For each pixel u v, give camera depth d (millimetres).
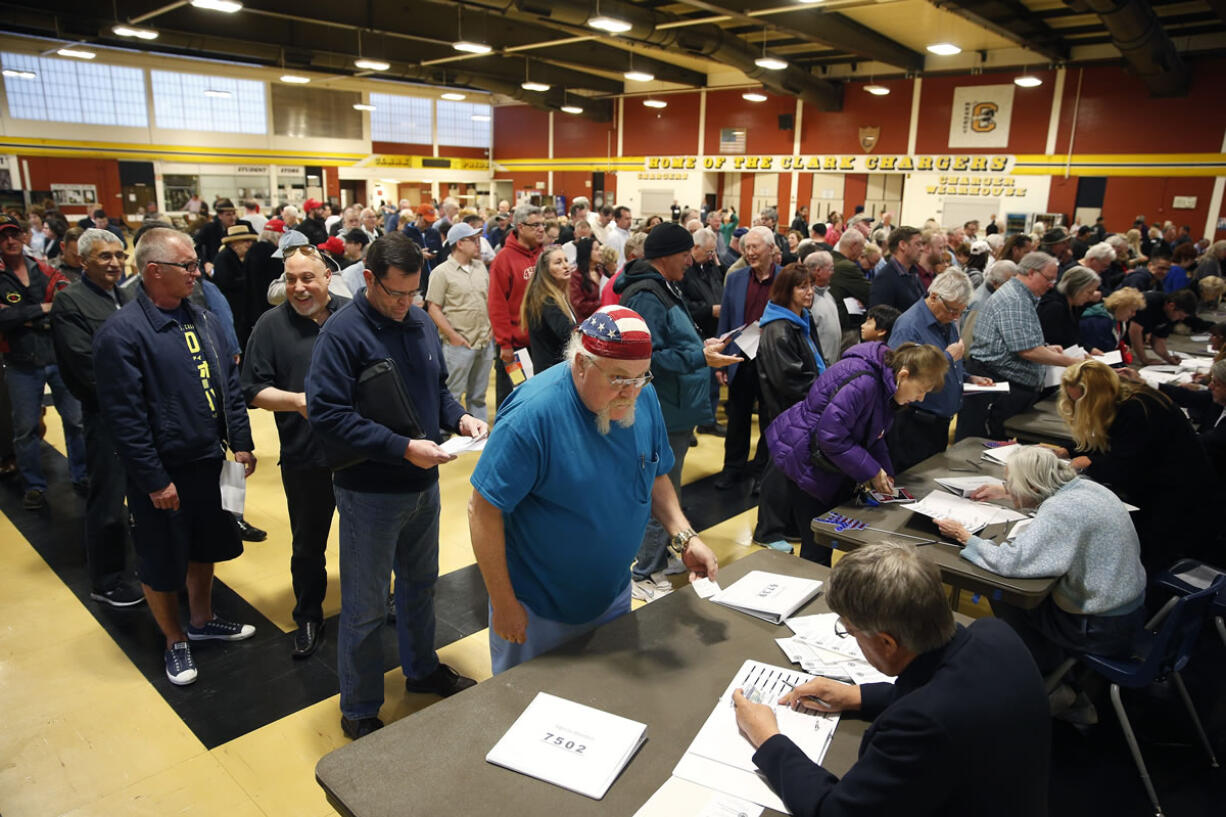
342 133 20703
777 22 10961
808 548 3018
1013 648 1258
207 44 13305
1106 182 13430
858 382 2646
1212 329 4641
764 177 18141
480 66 17094
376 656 2350
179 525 2617
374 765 1351
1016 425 3820
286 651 2904
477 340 4840
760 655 1715
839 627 1812
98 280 3109
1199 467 2992
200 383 2602
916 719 1145
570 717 1470
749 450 5098
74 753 2338
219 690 2662
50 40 15406
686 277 5172
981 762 1146
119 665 2803
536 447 1638
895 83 15594
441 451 2059
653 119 19672
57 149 16594
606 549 1794
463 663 2859
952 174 15117
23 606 3189
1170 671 2379
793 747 1318
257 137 19344
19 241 3957
